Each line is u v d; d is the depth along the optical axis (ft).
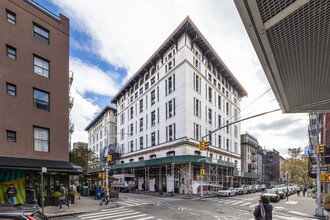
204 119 122.42
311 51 11.07
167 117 119.03
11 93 49.57
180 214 44.32
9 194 42.16
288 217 44.37
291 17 9.11
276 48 11.21
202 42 120.98
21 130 49.75
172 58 120.16
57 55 60.75
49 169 49.75
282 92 16.29
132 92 165.89
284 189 101.76
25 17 54.44
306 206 62.64
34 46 55.36
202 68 126.41
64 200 53.16
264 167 265.54
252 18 9.48
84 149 117.39
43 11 59.06
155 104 131.85
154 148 126.52
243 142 195.00
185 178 102.73
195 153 111.34
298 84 14.83
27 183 51.31
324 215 47.01
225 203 65.00
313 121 100.48
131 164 121.60
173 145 110.11
